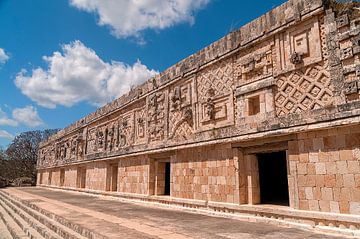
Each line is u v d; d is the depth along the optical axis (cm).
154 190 1305
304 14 722
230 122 907
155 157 1311
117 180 1633
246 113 855
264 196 1102
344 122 605
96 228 655
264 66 824
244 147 873
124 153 1531
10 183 4334
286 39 774
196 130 1045
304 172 689
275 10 802
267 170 1172
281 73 770
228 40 944
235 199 858
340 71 642
